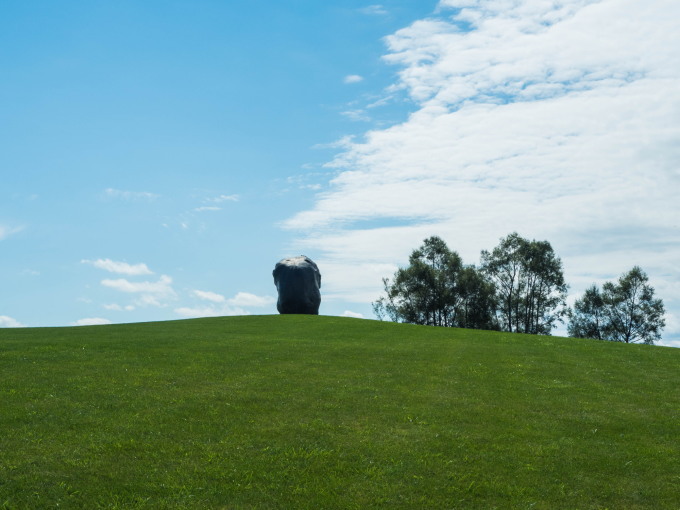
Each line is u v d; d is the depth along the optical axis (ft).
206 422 55.21
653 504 41.96
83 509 38.91
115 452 47.65
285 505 40.19
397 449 49.75
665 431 56.85
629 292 261.24
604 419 59.93
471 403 64.13
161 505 39.63
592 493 43.29
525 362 90.17
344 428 54.44
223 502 40.34
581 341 120.06
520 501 41.78
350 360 87.15
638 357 100.01
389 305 283.79
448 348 101.86
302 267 182.29
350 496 41.70
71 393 63.52
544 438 53.72
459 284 271.28
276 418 56.80
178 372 75.61
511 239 267.18
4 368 75.05
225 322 138.92
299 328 127.34
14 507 38.63
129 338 104.68
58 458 46.09
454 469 46.37
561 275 264.31
